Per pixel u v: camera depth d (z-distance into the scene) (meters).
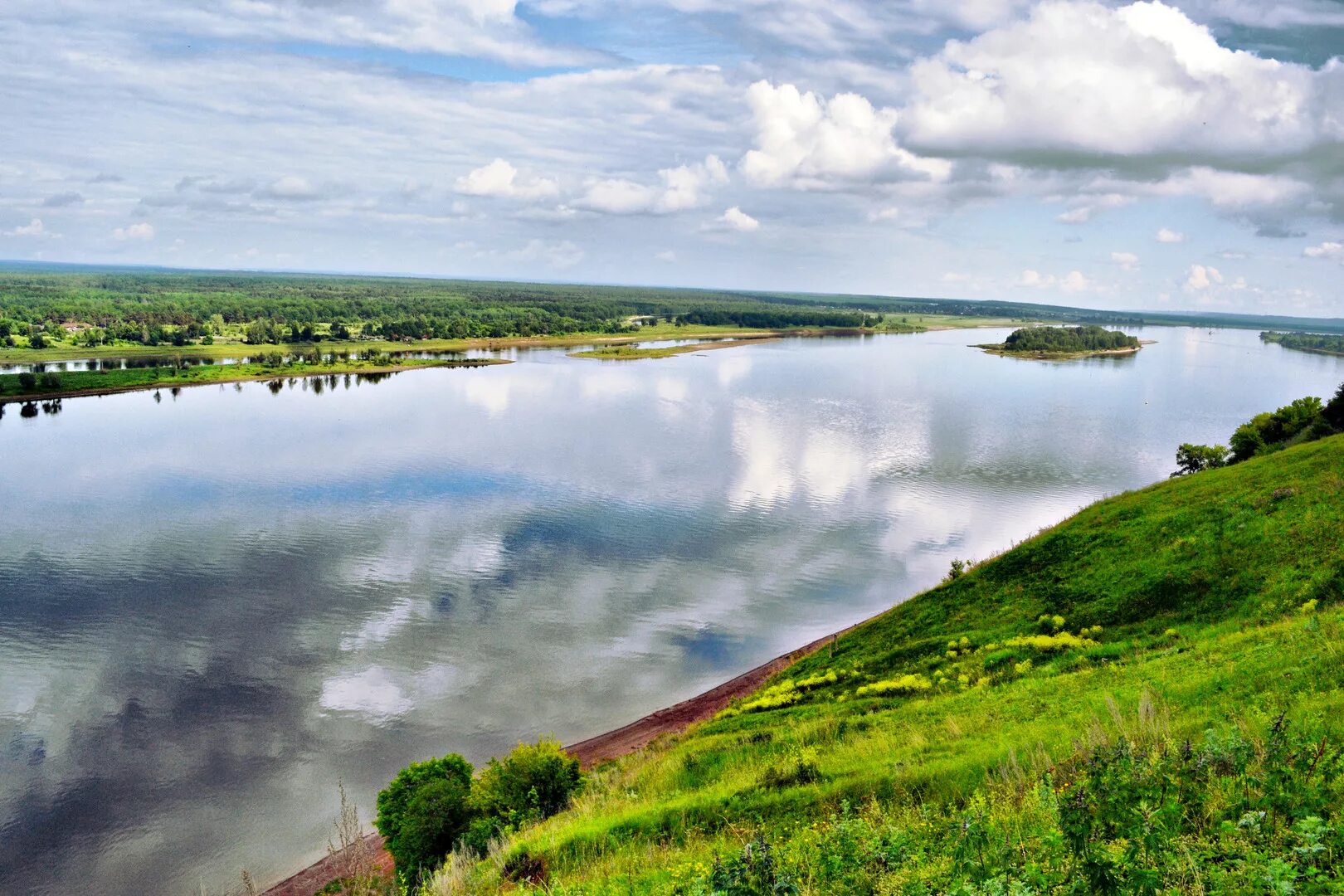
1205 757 12.89
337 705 49.72
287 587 66.25
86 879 36.56
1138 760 13.89
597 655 56.53
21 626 58.69
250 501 89.25
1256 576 38.56
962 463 111.06
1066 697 27.45
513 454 112.00
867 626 54.28
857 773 23.41
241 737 46.59
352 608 62.62
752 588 68.00
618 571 70.94
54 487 94.38
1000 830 13.77
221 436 123.81
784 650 57.97
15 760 44.03
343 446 116.50
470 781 34.91
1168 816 10.95
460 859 25.03
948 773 20.84
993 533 81.81
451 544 76.44
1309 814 10.17
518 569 70.81
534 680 53.03
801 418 143.12
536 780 32.56
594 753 44.69
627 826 23.19
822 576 70.69
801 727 33.44
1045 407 164.50
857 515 86.69
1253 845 10.02
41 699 49.72
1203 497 51.12
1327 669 19.06
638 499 91.19
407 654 55.97
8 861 37.41
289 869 37.19
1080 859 10.14
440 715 49.00
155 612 61.44
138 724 47.44
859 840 15.09
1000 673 36.38
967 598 50.56
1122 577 43.81
